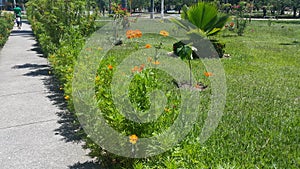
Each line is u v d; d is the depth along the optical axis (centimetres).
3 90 543
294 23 2481
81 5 621
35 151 313
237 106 441
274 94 514
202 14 808
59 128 370
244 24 1602
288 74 685
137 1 3175
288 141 331
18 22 2031
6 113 423
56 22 621
